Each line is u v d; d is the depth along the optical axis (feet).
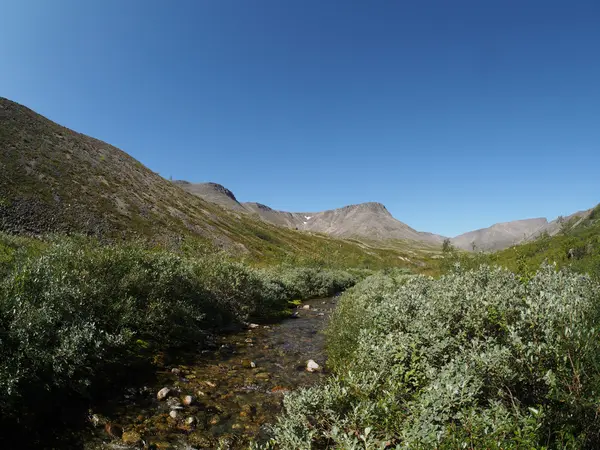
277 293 72.64
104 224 190.60
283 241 390.21
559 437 10.98
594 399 10.37
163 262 44.60
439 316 20.04
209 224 291.58
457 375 12.80
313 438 15.67
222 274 54.49
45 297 24.13
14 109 263.49
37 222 158.92
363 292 53.42
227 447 20.20
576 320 12.76
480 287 23.02
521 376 12.78
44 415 20.21
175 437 20.81
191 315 40.86
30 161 206.08
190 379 29.43
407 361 17.61
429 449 10.41
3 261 31.71
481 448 9.98
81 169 240.32
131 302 33.50
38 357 21.17
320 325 54.85
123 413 22.59
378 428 13.76
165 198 300.81
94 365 25.63
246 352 38.83
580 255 64.39
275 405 25.90
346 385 17.78
